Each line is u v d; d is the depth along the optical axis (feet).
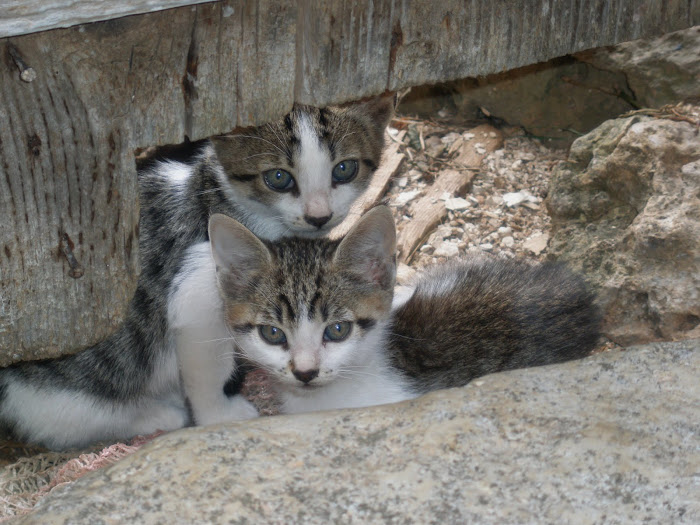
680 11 2.58
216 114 2.41
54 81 2.31
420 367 2.74
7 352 2.50
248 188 2.75
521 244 3.22
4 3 2.22
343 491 2.16
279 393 2.82
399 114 3.61
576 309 2.82
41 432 2.82
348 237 2.66
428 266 3.05
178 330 2.75
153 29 2.32
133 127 2.38
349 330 2.69
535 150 3.50
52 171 2.37
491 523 2.13
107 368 2.80
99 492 2.16
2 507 2.64
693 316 2.83
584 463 2.19
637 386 2.28
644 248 2.88
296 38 2.39
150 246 2.76
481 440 2.22
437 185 3.37
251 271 2.69
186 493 2.15
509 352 2.76
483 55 2.51
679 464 2.19
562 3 2.52
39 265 2.44
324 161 2.73
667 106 3.26
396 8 2.43
